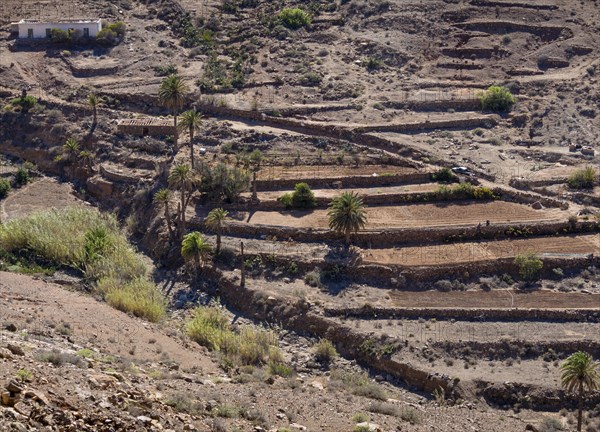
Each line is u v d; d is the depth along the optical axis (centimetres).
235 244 14950
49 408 5747
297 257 14550
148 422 6150
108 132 18450
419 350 12719
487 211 15925
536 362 12675
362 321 13312
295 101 19725
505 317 13438
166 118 18738
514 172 17425
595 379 11438
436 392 12125
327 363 12562
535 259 14325
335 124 18700
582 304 13688
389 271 14238
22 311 10575
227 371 10312
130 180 17050
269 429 7294
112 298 12644
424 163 17512
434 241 15088
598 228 15462
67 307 11462
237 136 18188
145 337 11031
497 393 12069
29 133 18900
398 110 19612
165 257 15088
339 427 7881
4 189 17262
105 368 7888
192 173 16262
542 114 19825
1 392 5722
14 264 14200
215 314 13100
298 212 15875
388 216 15688
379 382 12369
